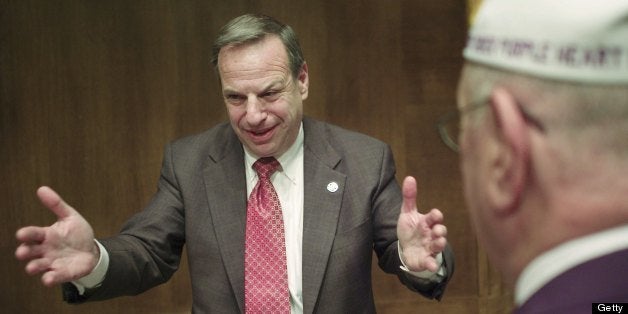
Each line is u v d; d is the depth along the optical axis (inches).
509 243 33.8
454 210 207.5
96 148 200.7
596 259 30.5
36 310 203.8
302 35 200.5
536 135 30.8
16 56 196.7
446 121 40.9
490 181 33.3
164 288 206.2
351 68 202.4
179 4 198.1
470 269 209.5
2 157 199.3
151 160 201.8
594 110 29.6
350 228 104.3
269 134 102.7
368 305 105.8
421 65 203.3
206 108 201.2
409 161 205.8
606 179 30.1
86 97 199.3
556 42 30.0
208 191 108.0
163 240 107.6
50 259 84.3
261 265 103.2
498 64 31.6
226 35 101.7
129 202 202.5
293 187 108.1
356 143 111.6
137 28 198.2
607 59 29.1
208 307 104.0
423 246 85.1
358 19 201.2
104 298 99.0
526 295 32.8
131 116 200.4
